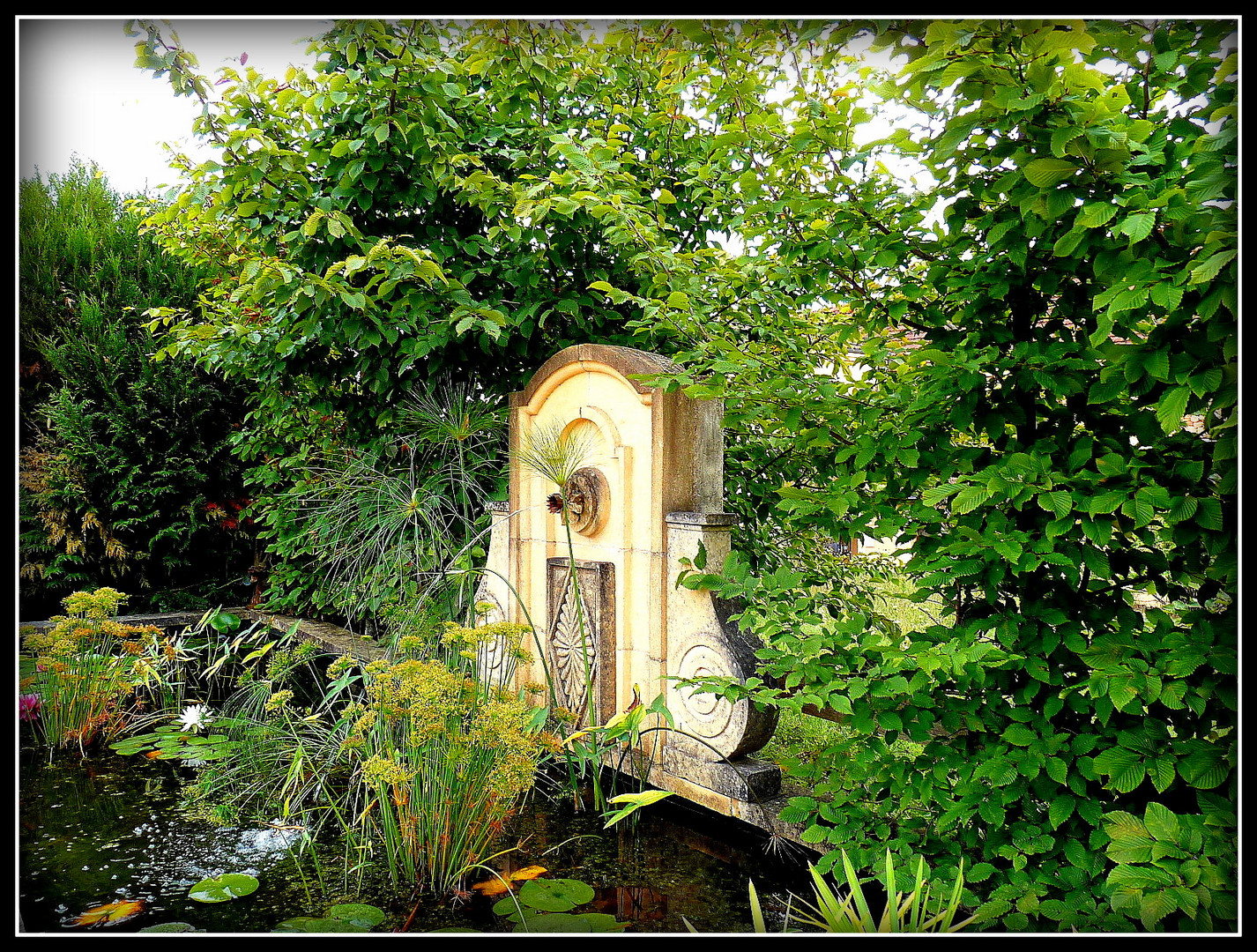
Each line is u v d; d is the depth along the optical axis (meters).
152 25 3.08
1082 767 1.61
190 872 2.20
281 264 3.31
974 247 2.03
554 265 3.96
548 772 3.04
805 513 2.13
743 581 2.17
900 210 2.18
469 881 2.12
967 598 2.05
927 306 2.17
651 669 2.84
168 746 3.28
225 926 1.87
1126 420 1.79
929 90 1.90
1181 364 1.51
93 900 2.02
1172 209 1.44
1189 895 1.32
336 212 3.24
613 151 2.96
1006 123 1.61
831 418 2.23
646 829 2.49
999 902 1.58
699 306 2.81
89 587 6.38
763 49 2.78
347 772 2.93
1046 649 1.75
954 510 1.67
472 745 2.20
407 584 3.75
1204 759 1.50
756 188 2.54
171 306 6.71
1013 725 1.72
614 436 3.02
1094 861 1.61
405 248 3.09
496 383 4.25
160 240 4.62
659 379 2.49
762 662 2.36
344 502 4.19
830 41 1.92
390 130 3.47
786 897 2.02
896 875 1.75
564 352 3.25
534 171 3.96
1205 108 1.62
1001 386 1.97
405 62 3.33
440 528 4.01
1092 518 1.60
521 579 3.51
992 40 1.58
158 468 6.49
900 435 2.02
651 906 1.97
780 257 2.55
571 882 2.09
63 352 6.23
